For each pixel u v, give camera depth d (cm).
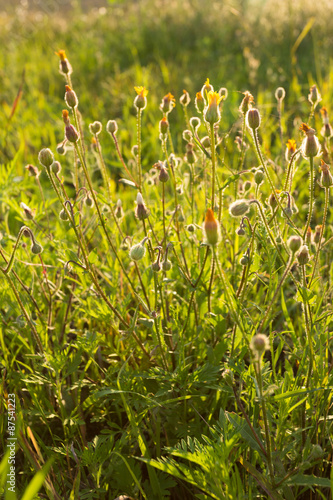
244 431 107
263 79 281
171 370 116
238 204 104
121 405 115
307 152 107
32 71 333
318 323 112
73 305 124
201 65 323
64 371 116
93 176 183
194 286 115
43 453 113
